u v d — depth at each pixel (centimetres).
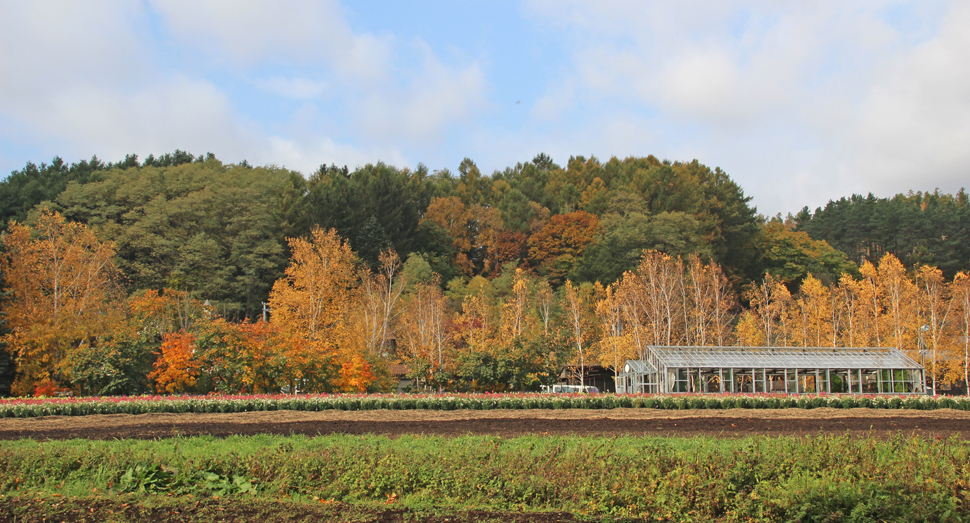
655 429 2122
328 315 4116
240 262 6669
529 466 1253
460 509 1109
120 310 4303
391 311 5344
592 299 6300
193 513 1088
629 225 7581
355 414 2541
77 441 1784
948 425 2258
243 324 3453
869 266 5244
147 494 1198
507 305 5041
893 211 10262
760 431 2089
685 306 5291
